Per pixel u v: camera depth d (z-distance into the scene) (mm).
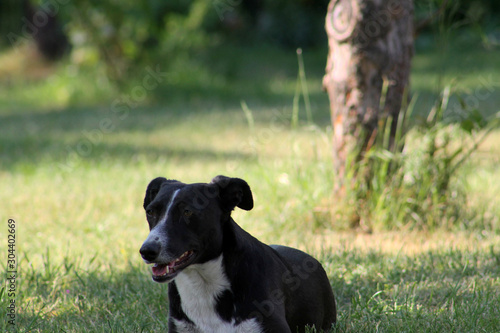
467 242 9555
